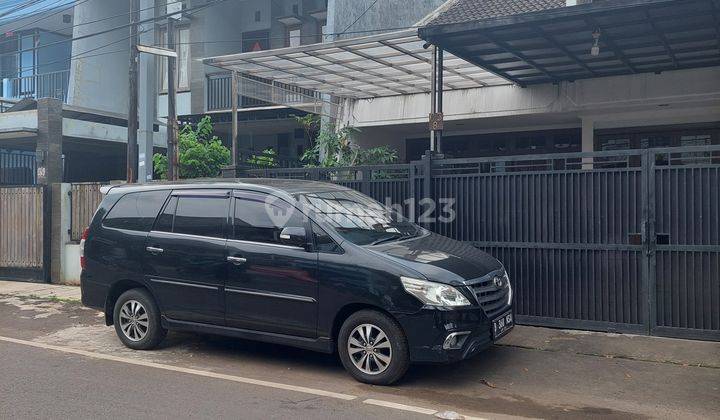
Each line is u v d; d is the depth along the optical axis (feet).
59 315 31.53
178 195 23.49
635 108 39.68
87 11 64.44
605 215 25.27
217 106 60.95
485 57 33.88
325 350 20.16
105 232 24.61
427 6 48.65
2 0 71.92
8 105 62.95
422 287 18.63
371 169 29.94
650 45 31.78
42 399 18.28
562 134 46.29
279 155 56.59
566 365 21.72
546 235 26.27
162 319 23.34
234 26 64.59
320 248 20.35
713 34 29.76
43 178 44.01
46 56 73.56
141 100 45.01
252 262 21.16
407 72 37.91
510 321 21.29
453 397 18.57
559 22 27.58
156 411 17.20
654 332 24.39
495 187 27.32
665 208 24.25
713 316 23.53
